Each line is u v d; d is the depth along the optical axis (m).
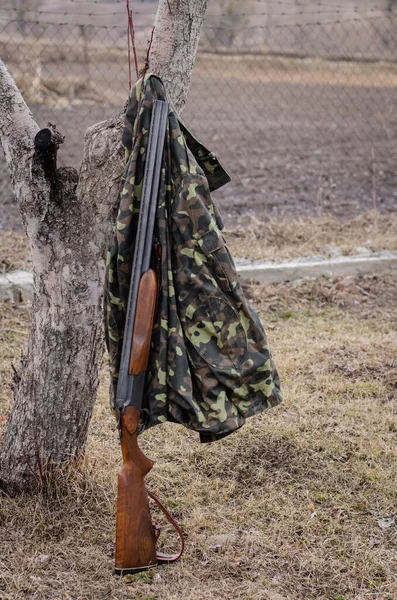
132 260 4.02
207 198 4.01
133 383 3.83
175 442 5.67
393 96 21.16
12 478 4.82
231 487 5.09
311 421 5.94
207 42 24.06
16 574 4.22
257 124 17.80
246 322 4.05
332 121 18.44
